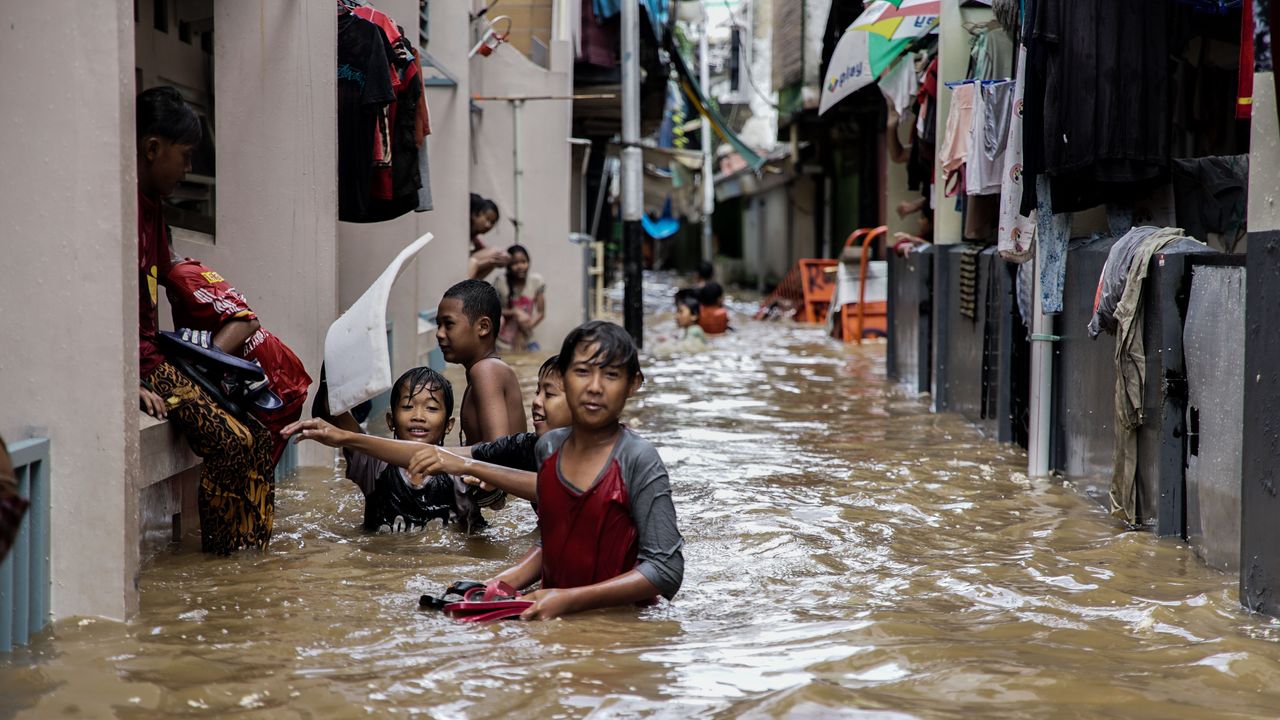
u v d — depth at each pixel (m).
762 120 40.97
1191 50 9.05
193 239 6.96
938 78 9.77
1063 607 4.41
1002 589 4.64
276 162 7.02
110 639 3.88
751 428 9.13
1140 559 5.22
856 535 5.61
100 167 4.00
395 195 7.74
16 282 4.04
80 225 4.02
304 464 7.29
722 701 3.28
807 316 22.17
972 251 9.26
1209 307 5.22
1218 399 5.11
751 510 6.11
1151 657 3.77
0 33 3.99
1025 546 5.46
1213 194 6.84
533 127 15.90
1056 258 7.12
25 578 3.87
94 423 4.05
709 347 16.91
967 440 8.57
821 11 26.27
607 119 24.83
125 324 4.05
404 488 5.60
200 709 3.23
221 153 7.01
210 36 8.44
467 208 12.51
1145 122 6.64
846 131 25.16
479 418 5.75
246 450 5.05
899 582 4.75
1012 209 7.38
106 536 4.07
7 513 2.61
